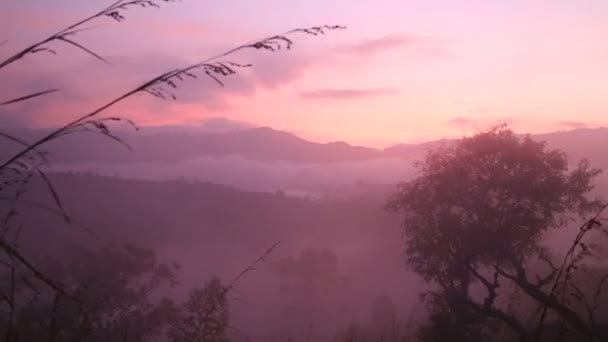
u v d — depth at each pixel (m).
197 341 4.13
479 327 20.55
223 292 4.18
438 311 21.47
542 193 19.59
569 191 20.09
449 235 20.72
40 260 20.52
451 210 23.00
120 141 1.76
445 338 19.98
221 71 1.73
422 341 20.27
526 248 19.94
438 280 21.67
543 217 20.58
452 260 21.41
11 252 1.61
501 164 20.33
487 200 20.62
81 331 2.53
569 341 4.07
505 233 19.42
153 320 22.52
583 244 2.77
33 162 1.67
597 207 19.36
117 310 23.16
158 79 1.71
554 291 2.87
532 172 20.02
